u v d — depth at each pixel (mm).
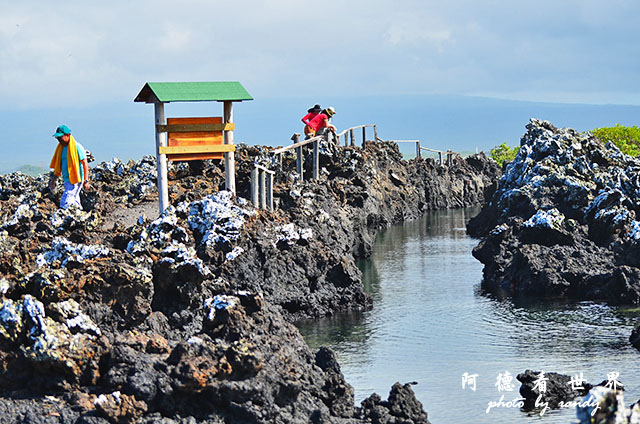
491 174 75688
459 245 44156
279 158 40656
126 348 16984
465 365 22469
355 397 20062
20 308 17391
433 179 67000
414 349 24094
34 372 17031
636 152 74438
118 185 35688
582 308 28562
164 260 21234
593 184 39719
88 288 19234
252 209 29141
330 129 46000
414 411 17984
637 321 26531
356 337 25516
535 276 31234
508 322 26953
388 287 33062
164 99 27875
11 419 15867
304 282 28484
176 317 21078
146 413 16016
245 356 16562
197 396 16469
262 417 16438
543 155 45719
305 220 33438
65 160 27578
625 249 32438
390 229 52969
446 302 30062
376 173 56094
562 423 18266
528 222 34469
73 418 15852
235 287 26531
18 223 25500
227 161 30266
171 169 36938
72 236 24141
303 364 18312
